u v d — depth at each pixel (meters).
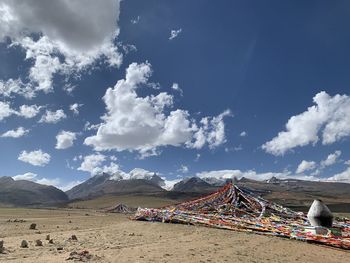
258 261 18.50
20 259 16.70
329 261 19.89
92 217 60.47
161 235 28.59
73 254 17.75
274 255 20.66
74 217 59.56
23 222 43.53
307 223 32.72
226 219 36.78
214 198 48.78
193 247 22.05
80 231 31.53
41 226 37.47
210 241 25.36
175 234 29.44
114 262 16.30
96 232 30.58
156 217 42.66
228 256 19.33
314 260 19.91
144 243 23.45
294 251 22.56
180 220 39.62
